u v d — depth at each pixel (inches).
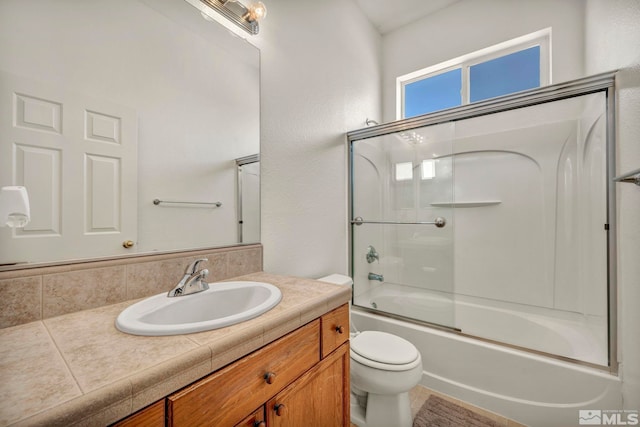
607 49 56.4
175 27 41.5
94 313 30.3
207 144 45.6
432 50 98.7
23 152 28.0
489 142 85.2
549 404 52.6
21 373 18.3
